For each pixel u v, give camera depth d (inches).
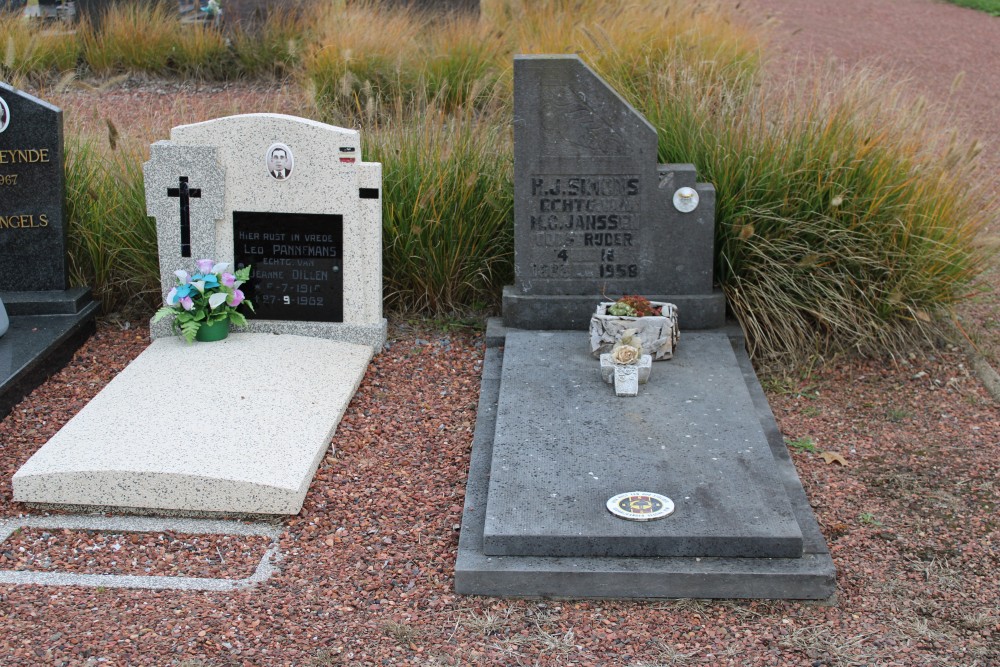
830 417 212.5
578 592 153.5
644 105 270.2
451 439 201.5
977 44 558.9
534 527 156.7
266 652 141.8
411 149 261.1
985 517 174.2
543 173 231.3
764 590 152.3
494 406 207.3
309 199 231.9
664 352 215.6
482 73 369.1
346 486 184.1
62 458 177.5
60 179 242.4
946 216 234.8
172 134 230.7
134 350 241.0
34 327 233.5
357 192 230.2
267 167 230.5
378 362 234.1
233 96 411.2
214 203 232.5
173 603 152.4
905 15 647.8
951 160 237.8
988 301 254.1
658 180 230.4
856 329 234.4
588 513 160.1
